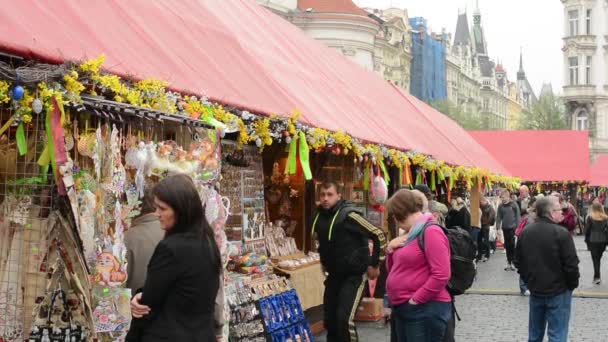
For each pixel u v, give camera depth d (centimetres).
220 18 937
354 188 1253
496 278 1745
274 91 844
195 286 373
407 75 7331
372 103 1440
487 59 14038
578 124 7369
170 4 793
